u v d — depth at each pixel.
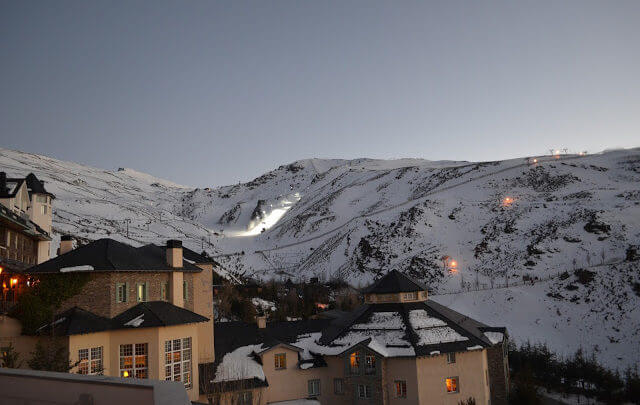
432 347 43.09
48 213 67.06
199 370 40.00
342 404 44.19
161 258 39.22
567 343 76.12
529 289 94.31
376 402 41.66
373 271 145.75
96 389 6.70
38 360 24.62
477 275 124.12
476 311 89.62
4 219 40.34
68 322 30.59
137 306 34.41
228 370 40.91
